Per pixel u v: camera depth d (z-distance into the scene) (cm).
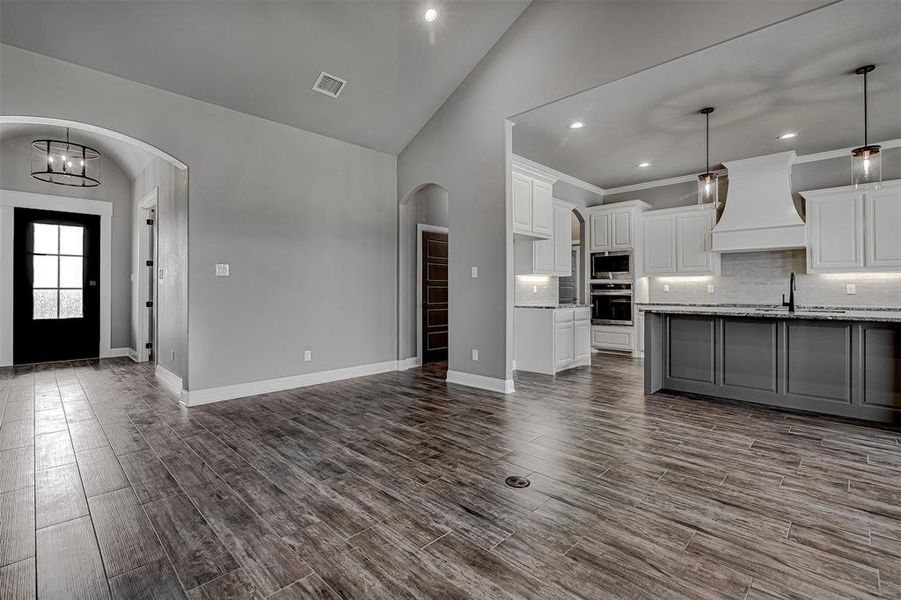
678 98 402
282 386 454
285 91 416
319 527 196
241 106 416
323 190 489
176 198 445
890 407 332
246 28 348
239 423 343
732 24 303
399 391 450
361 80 431
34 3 287
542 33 407
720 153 564
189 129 389
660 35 335
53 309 614
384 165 552
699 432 320
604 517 203
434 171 515
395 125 508
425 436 313
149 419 354
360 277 527
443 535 189
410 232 590
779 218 545
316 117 459
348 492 229
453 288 492
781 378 380
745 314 388
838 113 438
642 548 179
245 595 152
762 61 341
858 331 344
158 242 522
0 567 167
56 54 318
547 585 156
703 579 159
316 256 483
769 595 151
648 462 266
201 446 294
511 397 425
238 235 421
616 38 359
